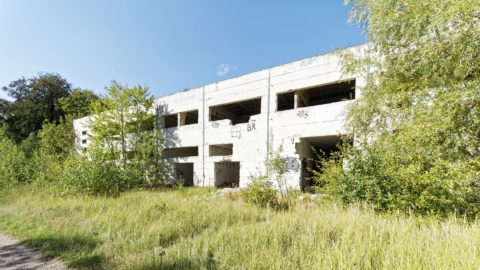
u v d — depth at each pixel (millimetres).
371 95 6602
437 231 3371
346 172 6133
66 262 3396
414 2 5031
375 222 4137
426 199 4609
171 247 3707
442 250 2752
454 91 4176
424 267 2510
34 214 5973
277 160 9961
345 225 3951
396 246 2953
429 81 4895
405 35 5445
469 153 4312
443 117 4121
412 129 4613
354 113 7160
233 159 15266
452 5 3998
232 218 5512
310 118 12398
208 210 6090
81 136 26234
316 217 4594
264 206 7129
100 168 9750
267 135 13922
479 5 3670
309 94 17797
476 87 3947
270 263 2891
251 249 3369
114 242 3914
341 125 11266
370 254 2834
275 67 14039
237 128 15289
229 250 3404
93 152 10484
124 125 18125
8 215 6188
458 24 4078
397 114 5648
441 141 4391
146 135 17688
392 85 5914
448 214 4172
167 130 19078
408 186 4984
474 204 4129
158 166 17484
